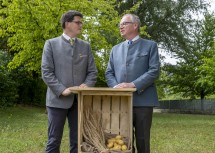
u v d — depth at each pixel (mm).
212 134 10125
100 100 4090
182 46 22609
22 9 13445
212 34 27062
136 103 4133
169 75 29109
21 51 14289
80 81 4344
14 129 9703
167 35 21906
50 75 4250
